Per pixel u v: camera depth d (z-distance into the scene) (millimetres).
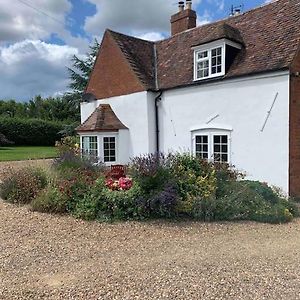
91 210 7660
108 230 6828
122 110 16578
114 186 8266
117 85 16859
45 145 40500
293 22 11773
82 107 19719
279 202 8938
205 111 13125
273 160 10922
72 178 8867
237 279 4367
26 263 4980
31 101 62625
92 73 18859
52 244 5895
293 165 10648
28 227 6941
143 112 15305
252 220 7961
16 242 5984
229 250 5656
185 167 8953
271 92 10891
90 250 5598
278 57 10953
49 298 3830
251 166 11555
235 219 7930
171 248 5754
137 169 8297
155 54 17734
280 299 3814
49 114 53375
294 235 6801
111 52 17172
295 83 10641
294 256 5336
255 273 4578
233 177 9703
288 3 12719
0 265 4898
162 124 15133
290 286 4160
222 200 8086
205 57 13344
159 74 16141
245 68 11742
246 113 11656
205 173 8953
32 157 23141
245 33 13305
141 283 4219
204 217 7812
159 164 8398
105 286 4129
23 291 4012
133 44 17469
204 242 6145
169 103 14742
